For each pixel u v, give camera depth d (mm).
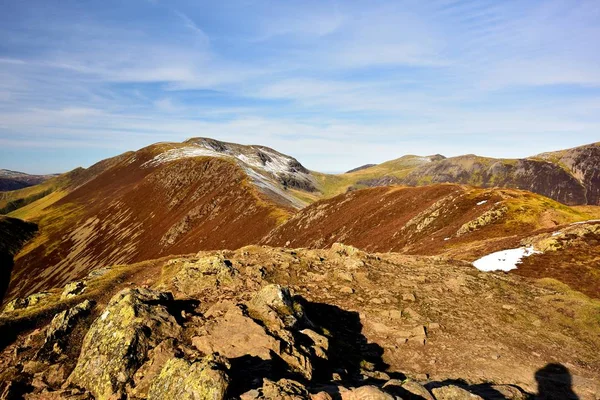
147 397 10273
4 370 15031
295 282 23922
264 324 14117
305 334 14555
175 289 20625
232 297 18141
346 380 12508
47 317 25000
